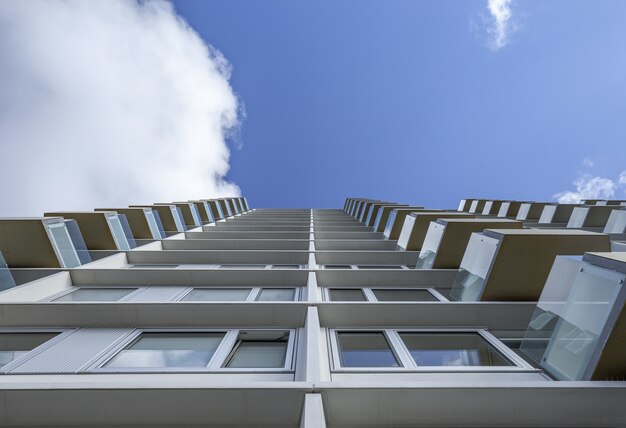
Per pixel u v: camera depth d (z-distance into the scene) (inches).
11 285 366.3
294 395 160.9
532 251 321.1
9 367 225.1
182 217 896.9
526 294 324.2
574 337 209.6
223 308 293.0
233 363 240.4
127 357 243.0
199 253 569.3
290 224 1112.8
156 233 720.3
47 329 281.7
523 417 160.9
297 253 579.2
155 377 216.7
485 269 339.6
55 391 160.4
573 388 163.6
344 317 296.2
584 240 319.0
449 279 434.6
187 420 159.3
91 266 464.8
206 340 269.6
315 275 426.6
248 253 574.9
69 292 396.2
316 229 984.3
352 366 236.5
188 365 232.7
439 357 251.3
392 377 220.7
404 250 612.7
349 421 160.7
